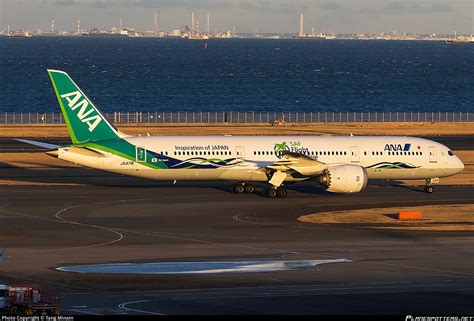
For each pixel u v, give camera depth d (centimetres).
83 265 16975
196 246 19025
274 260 17600
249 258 17800
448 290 15212
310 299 14462
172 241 19525
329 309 13788
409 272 16625
